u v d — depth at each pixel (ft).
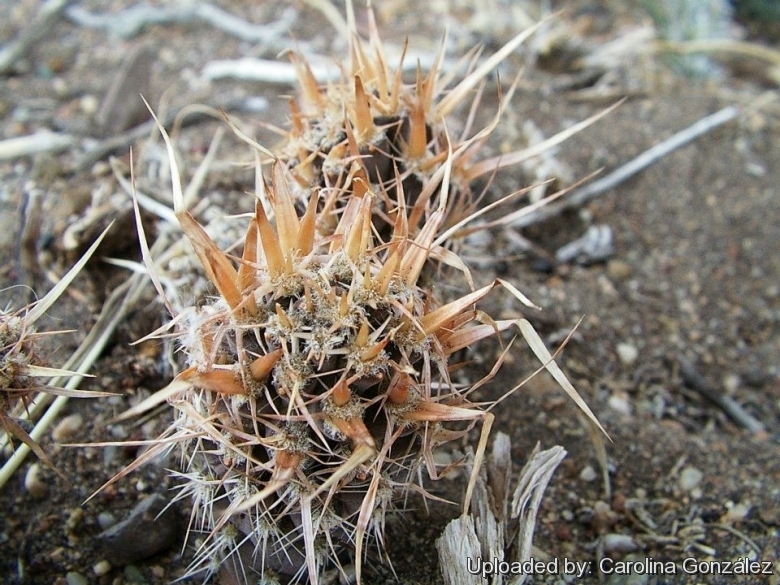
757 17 0.68
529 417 0.35
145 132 0.45
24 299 0.35
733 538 0.32
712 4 0.61
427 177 0.28
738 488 0.33
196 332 0.23
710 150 0.49
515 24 0.56
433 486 0.31
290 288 0.22
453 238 0.30
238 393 0.22
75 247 0.36
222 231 0.34
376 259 0.23
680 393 0.39
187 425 0.23
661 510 0.33
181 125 0.46
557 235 0.44
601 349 0.39
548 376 0.37
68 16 0.56
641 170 0.47
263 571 0.27
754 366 0.40
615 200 0.46
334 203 0.27
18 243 0.36
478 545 0.26
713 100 0.53
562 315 0.40
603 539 0.31
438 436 0.24
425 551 0.29
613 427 0.35
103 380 0.33
